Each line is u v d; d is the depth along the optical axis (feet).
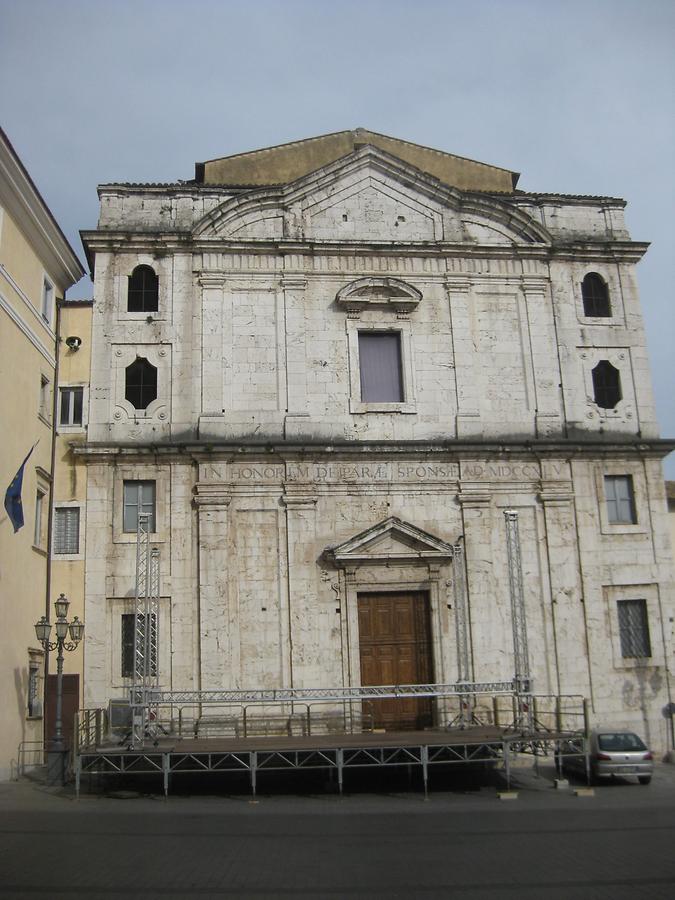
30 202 89.51
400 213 111.45
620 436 108.88
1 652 82.38
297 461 101.71
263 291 106.63
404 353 107.14
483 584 102.01
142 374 103.96
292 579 99.14
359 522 101.81
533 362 109.29
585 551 104.47
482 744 77.66
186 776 85.51
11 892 41.73
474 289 110.42
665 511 106.83
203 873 45.85
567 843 53.47
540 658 101.09
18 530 86.74
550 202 115.14
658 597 104.63
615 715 100.73
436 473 104.17
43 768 90.79
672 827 58.65
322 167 110.11
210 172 120.16
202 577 97.71
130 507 100.22
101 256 105.40
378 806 70.49
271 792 78.54
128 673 95.81
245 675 96.58
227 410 102.89
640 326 112.57
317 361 105.40
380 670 99.35
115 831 57.98
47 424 98.73
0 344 84.74
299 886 43.16
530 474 105.70
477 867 47.19
